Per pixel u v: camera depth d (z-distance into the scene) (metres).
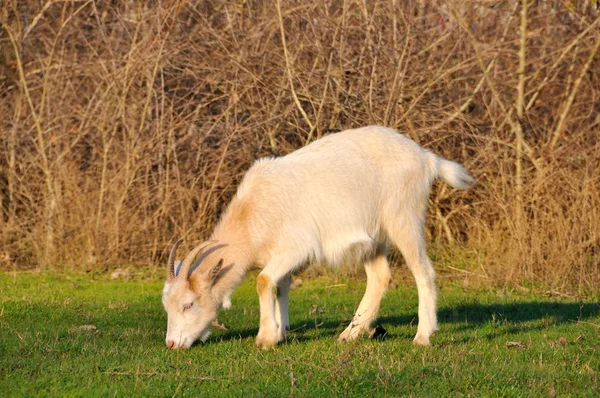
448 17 35.56
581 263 31.25
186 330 20.52
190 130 36.03
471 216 34.66
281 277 21.05
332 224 21.48
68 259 35.38
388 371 17.38
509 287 31.77
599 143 32.72
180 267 20.77
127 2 38.62
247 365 18.48
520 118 34.03
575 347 20.73
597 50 35.00
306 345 21.06
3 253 35.81
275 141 36.12
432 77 34.34
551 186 32.53
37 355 19.39
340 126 35.00
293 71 34.44
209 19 37.84
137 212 35.44
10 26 40.38
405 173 22.20
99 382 17.17
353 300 29.48
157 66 35.59
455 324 24.70
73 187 35.81
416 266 22.03
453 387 16.62
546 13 35.69
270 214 21.23
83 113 37.06
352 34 35.66
